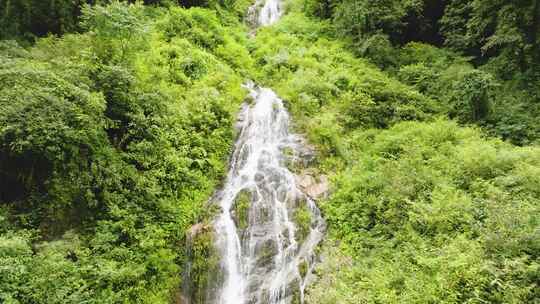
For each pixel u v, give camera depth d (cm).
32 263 730
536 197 871
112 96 1020
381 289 804
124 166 980
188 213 1053
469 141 1207
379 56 1902
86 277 796
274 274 974
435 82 1631
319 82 1630
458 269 713
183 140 1182
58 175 867
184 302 937
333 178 1186
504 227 746
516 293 637
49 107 816
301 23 2325
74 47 1188
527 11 1405
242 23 2455
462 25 1850
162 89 1227
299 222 1057
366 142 1320
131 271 841
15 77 849
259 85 1766
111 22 1045
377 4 1920
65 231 873
